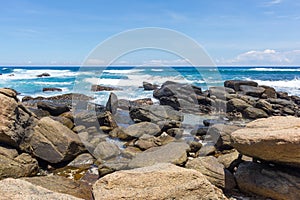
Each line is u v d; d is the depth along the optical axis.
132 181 4.65
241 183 5.70
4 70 50.66
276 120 6.04
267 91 20.34
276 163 5.50
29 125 8.07
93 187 4.76
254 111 14.75
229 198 5.44
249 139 5.47
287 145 4.91
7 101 7.50
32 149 7.56
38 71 47.66
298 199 4.96
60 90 24.25
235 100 15.84
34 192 4.24
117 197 4.41
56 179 5.98
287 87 27.70
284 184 5.16
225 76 39.09
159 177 4.73
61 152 7.41
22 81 30.08
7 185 4.35
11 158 6.88
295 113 15.92
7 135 7.18
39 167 7.30
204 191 4.74
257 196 5.46
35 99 18.50
